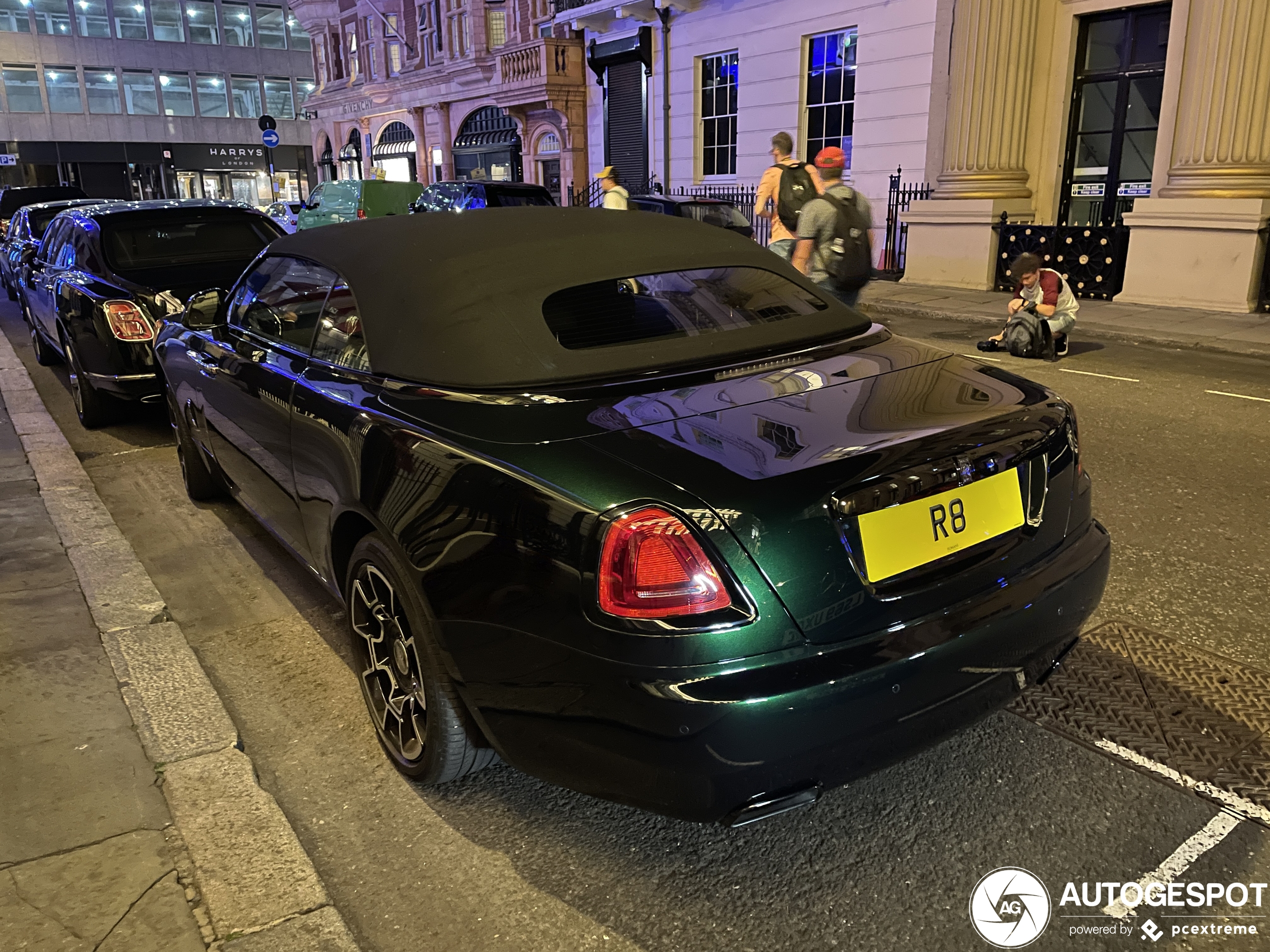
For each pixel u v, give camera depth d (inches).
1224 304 434.6
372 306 111.7
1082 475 102.5
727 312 112.6
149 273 260.2
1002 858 90.2
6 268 546.9
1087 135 519.8
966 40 523.8
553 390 94.8
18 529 179.3
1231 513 181.3
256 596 154.6
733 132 730.2
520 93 920.9
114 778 101.9
